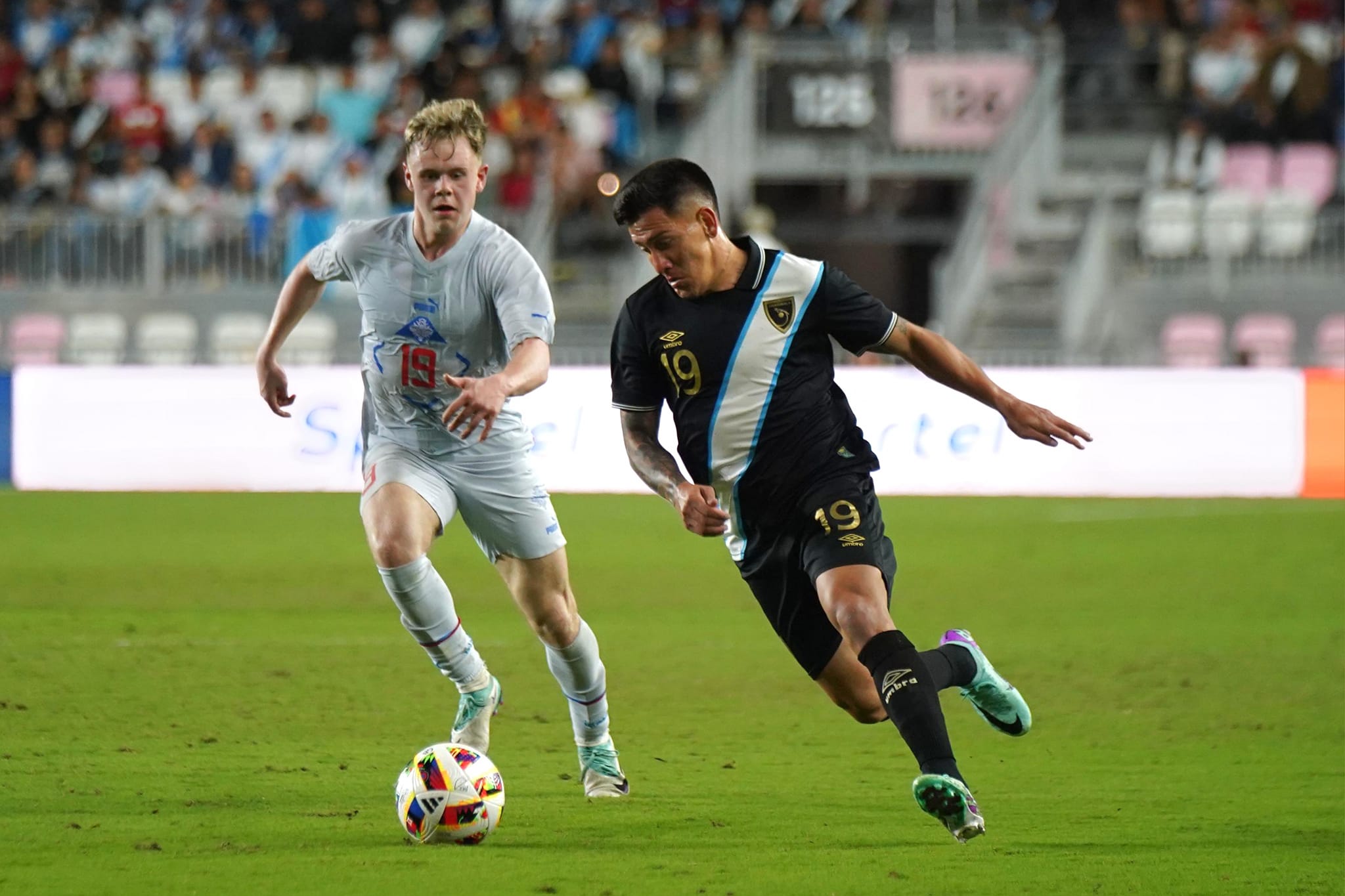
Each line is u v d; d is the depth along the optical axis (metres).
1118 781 22.94
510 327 20.42
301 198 73.06
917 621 37.34
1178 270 72.94
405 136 20.83
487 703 21.92
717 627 36.81
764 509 19.42
